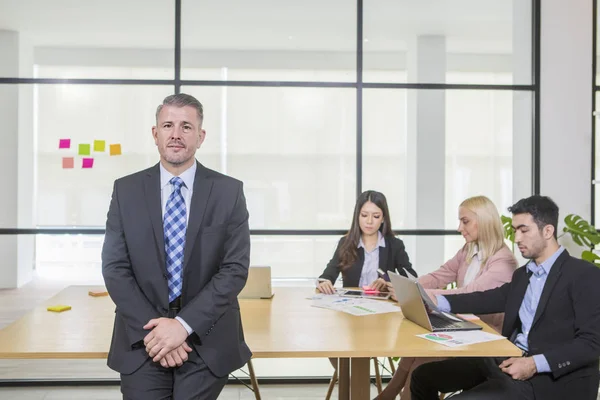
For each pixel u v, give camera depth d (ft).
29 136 12.94
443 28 13.47
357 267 11.23
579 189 13.42
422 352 6.34
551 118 13.42
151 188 6.48
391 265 11.24
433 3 13.46
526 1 13.53
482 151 13.51
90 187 13.02
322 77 13.37
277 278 13.39
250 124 13.29
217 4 13.20
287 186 13.38
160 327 5.96
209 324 6.10
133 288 6.30
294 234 13.39
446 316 7.88
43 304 8.97
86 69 13.01
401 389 9.46
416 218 13.46
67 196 13.00
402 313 8.22
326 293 9.98
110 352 6.25
